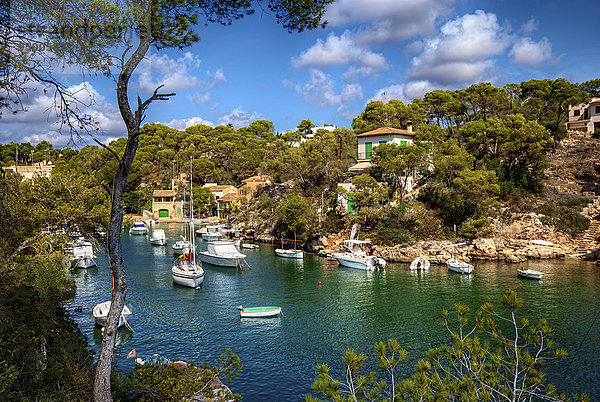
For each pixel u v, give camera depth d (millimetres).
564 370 23609
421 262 54062
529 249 58406
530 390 9406
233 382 23562
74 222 27750
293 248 73000
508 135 67000
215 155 150500
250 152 141250
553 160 75750
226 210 112938
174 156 143500
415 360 25812
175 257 65938
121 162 10117
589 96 87062
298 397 21922
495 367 9695
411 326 32156
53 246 24484
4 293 15750
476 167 69562
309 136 153375
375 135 74250
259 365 25750
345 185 72188
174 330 32031
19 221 21266
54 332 17875
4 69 10195
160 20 10312
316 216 70875
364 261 54469
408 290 43281
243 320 34312
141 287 45688
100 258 63406
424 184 71500
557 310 34656
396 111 94500
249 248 74875
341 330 31703
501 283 44969
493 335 10008
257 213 91938
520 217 62312
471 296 40156
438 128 83812
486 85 88188
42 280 21156
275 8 12500
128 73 9758
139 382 12922
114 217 10195
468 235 59750
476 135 75188
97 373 10070
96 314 32469
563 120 83312
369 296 41344
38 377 13984
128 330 31969
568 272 49312
